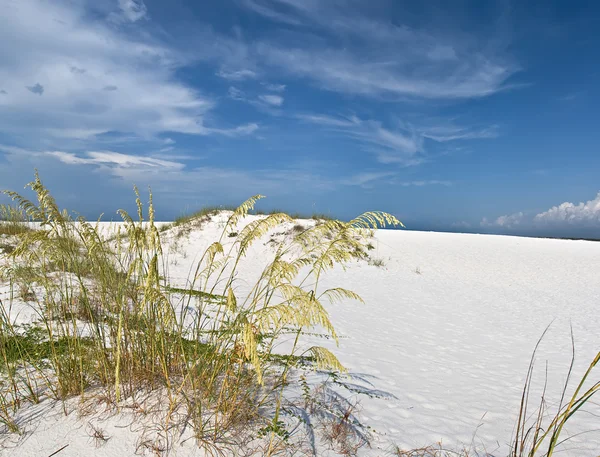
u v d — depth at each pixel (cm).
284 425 369
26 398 361
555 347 958
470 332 1048
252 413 363
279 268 353
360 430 404
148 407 355
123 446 308
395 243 2553
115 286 414
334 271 1789
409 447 391
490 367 762
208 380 373
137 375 386
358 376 585
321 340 761
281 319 314
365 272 1845
